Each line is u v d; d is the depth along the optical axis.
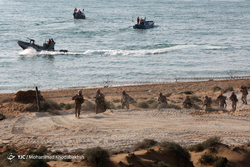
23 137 26.30
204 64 107.25
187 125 30.89
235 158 18.94
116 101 58.72
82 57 124.69
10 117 36.12
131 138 24.80
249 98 53.12
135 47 149.88
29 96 45.53
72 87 76.50
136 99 60.84
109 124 31.92
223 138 24.64
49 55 128.38
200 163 18.86
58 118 35.97
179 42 163.75
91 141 23.84
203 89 71.44
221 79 85.19
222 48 141.25
